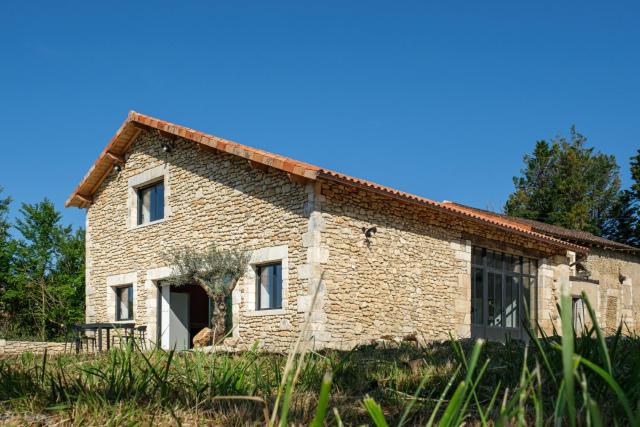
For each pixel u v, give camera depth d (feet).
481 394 9.33
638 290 68.08
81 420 7.90
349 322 36.81
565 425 7.08
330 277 36.32
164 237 47.09
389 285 39.52
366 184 36.47
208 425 8.04
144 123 48.37
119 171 53.11
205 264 38.99
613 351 7.81
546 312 52.26
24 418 8.29
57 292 69.36
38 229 71.31
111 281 51.93
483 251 47.93
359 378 11.21
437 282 42.83
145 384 9.50
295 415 8.14
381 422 3.86
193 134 43.19
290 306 36.86
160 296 48.21
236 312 40.29
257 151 39.09
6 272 69.21
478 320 46.34
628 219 111.75
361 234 38.42
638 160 111.34
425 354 15.60
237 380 10.12
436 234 43.50
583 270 61.21
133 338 12.46
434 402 9.10
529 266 52.42
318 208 36.40
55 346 45.44
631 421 3.75
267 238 39.04
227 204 42.27
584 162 129.29
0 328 65.51
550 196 122.21
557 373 8.25
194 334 50.26
